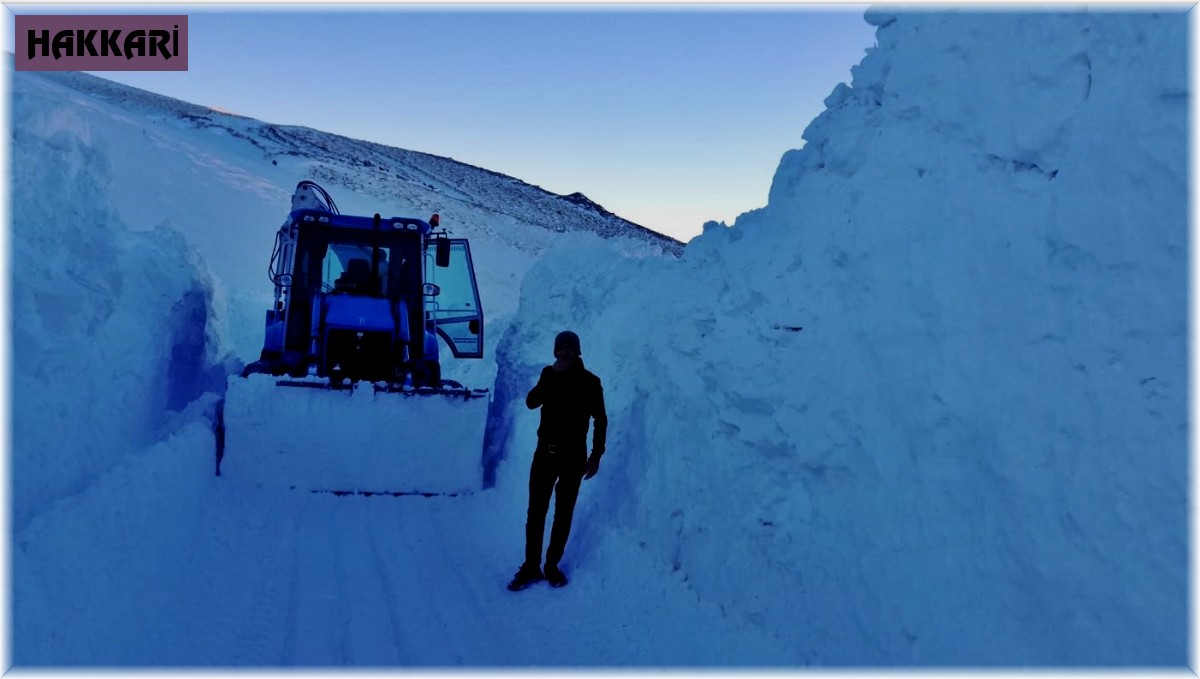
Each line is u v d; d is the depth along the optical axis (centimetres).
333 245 890
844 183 439
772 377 420
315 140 7475
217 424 745
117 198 3161
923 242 352
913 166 383
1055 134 302
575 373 492
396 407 720
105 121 4097
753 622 381
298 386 709
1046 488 270
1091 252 273
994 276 312
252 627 407
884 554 332
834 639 342
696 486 458
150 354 675
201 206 3381
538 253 5178
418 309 890
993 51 346
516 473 683
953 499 309
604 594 453
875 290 372
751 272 470
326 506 657
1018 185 318
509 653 394
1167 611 228
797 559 378
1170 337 243
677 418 496
